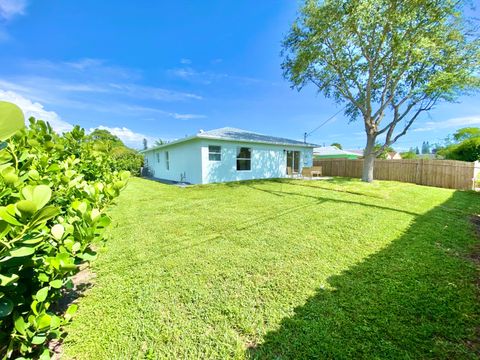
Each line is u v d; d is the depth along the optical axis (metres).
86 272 2.97
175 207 6.50
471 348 1.76
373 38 9.47
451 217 5.49
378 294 2.44
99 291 2.55
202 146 11.41
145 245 3.81
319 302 2.33
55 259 1.39
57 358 1.72
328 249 3.60
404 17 8.38
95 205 2.03
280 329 1.99
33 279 1.48
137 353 1.78
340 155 23.08
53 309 2.24
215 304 2.33
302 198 7.61
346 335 1.90
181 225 4.85
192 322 2.09
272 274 2.88
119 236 4.22
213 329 2.01
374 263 3.13
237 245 3.78
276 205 6.61
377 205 6.62
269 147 14.21
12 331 1.39
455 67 9.06
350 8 8.62
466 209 6.46
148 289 2.58
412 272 2.88
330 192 8.80
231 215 5.59
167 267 3.08
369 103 10.88
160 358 1.74
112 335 1.94
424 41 8.50
